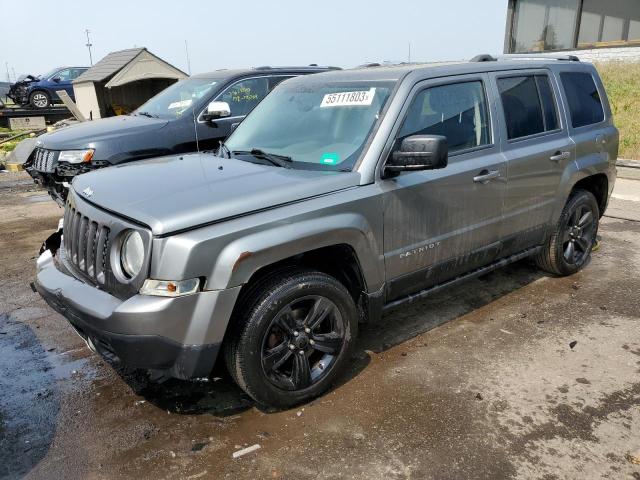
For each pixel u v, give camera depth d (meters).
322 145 3.58
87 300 2.87
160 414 3.21
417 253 3.61
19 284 5.27
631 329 4.14
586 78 5.10
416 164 3.16
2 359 3.88
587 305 4.58
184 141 6.76
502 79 4.21
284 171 3.39
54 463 2.80
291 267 3.13
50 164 6.39
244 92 7.29
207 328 2.76
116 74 17.55
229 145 4.16
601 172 5.11
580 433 2.96
